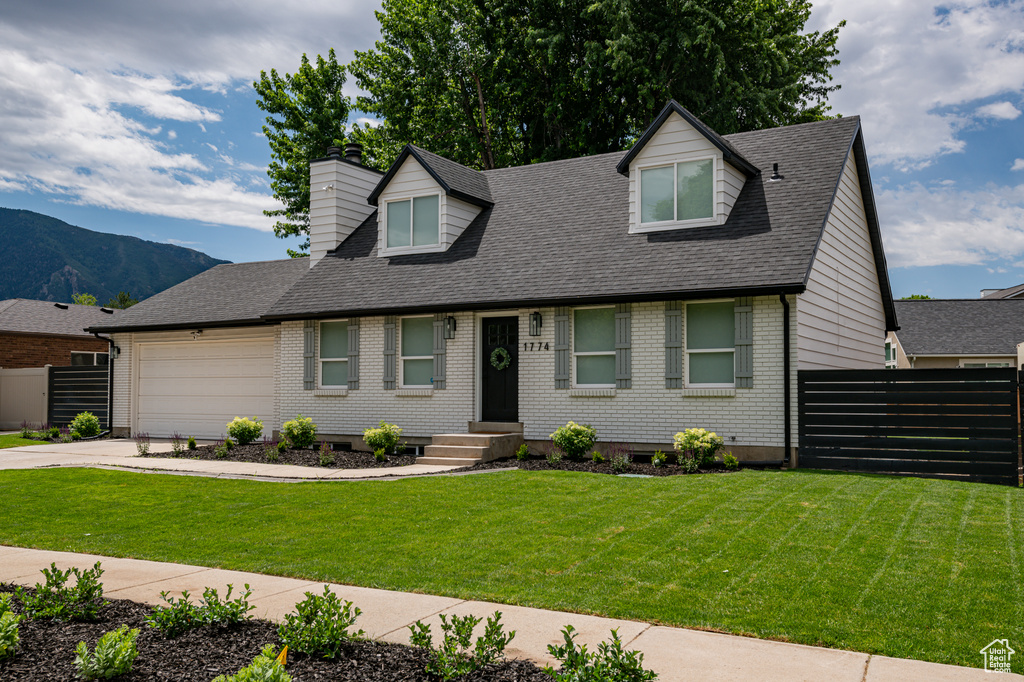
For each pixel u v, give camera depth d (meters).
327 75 35.91
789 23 31.97
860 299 18.39
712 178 15.61
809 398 13.40
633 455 14.91
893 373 12.74
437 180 18.47
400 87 32.56
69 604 5.91
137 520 10.18
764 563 7.28
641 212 16.38
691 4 25.67
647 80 27.55
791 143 17.28
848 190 17.17
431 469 13.90
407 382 17.66
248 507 10.77
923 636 5.37
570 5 28.81
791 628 5.58
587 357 15.66
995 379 12.10
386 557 7.96
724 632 5.57
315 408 18.67
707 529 8.64
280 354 19.41
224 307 21.64
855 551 7.55
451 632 5.54
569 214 18.00
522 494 11.05
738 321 14.02
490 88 32.62
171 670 4.70
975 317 35.31
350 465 14.66
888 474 12.55
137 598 6.51
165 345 22.34
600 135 31.58
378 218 19.58
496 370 16.69
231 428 17.72
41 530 9.73
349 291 18.52
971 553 7.39
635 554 7.77
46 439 21.55
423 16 31.44
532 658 5.00
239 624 5.65
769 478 11.71
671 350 14.62
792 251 13.97
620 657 4.50
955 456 12.26
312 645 5.00
